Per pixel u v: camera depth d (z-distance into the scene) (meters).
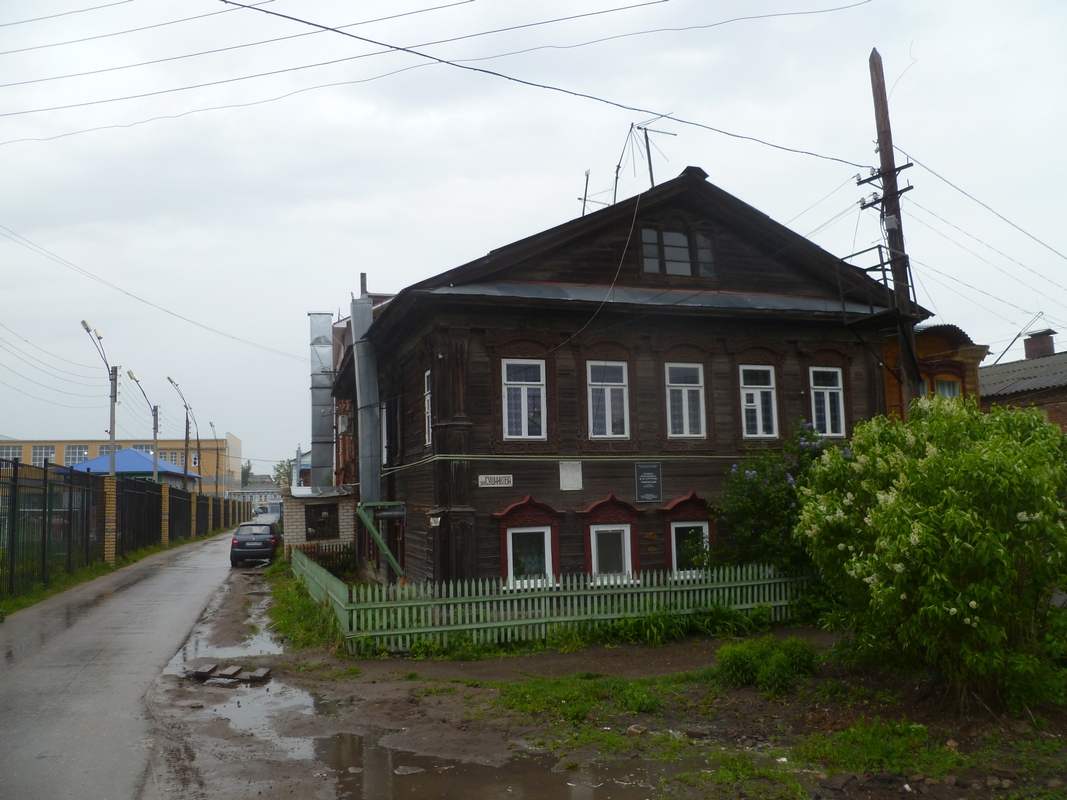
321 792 6.69
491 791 6.73
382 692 10.02
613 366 16.48
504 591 13.51
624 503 15.87
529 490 15.38
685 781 6.86
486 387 15.41
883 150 14.85
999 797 6.29
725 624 13.92
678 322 17.02
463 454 14.91
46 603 17.48
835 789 6.59
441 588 12.96
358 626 12.37
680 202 18.02
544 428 15.71
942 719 7.92
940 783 6.59
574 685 10.11
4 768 7.08
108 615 15.92
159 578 23.34
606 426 16.28
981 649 7.52
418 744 7.97
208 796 6.54
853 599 8.98
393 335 18.83
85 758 7.38
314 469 34.59
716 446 16.94
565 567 15.40
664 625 13.55
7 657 11.75
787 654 10.12
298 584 20.30
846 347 18.47
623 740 7.92
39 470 18.70
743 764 7.09
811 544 9.48
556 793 6.68
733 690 9.61
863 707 8.60
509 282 16.20
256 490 127.06
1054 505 7.29
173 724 8.52
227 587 21.41
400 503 18.50
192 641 13.39
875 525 7.92
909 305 15.18
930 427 8.89
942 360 22.19
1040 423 8.61
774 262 18.73
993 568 7.34
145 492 32.66
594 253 17.09
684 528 16.50
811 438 15.90
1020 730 7.41
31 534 18.36
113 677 10.53
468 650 12.40
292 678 10.80
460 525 14.62
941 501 7.49
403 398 19.53
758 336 17.67
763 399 17.64
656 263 17.73
